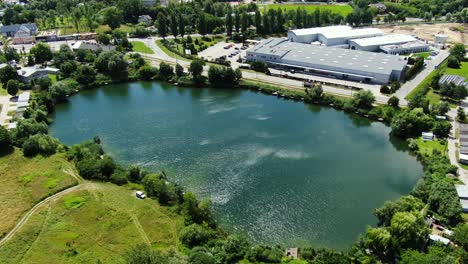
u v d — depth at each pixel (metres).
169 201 92.50
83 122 136.00
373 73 161.25
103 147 118.62
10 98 151.00
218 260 74.19
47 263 73.62
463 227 78.00
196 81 167.75
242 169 107.69
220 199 96.25
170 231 82.50
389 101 139.50
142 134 126.69
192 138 123.75
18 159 108.44
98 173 100.75
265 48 192.38
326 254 74.75
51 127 132.50
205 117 138.38
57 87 152.75
